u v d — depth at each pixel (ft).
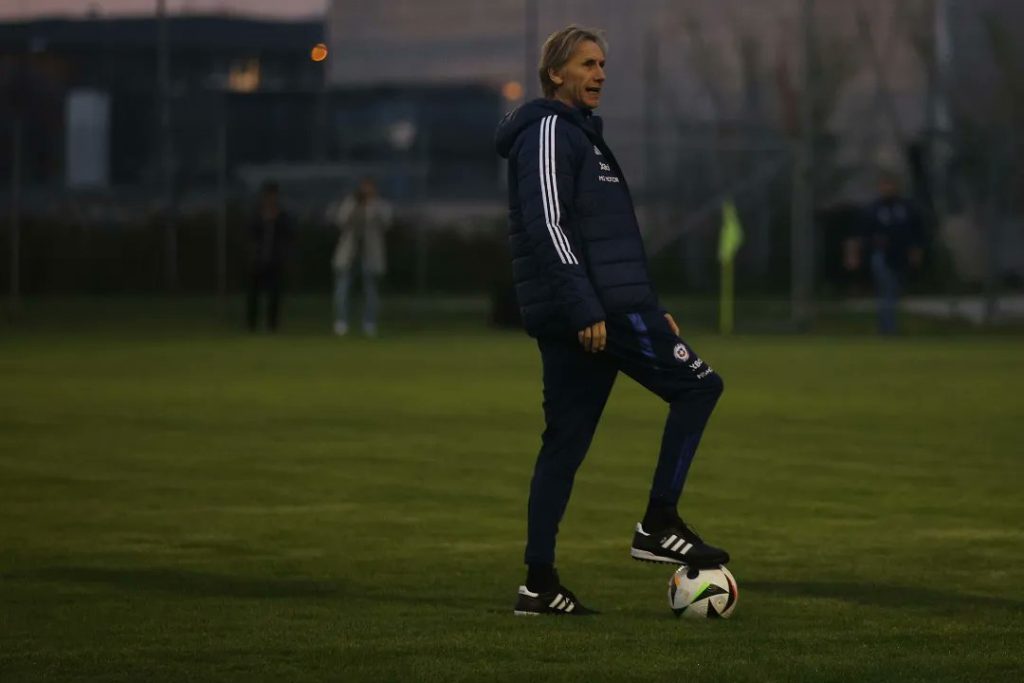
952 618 53.83
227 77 355.36
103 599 57.31
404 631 51.39
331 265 303.89
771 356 185.26
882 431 111.34
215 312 274.16
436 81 341.00
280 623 52.80
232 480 88.17
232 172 325.21
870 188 278.67
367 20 355.97
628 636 50.57
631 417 120.26
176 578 61.62
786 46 290.76
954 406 128.16
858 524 74.54
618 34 306.35
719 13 296.92
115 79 337.93
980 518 76.18
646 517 54.60
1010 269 263.70
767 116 290.15
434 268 301.02
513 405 128.16
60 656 47.60
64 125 322.14
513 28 340.59
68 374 156.97
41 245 293.02
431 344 205.16
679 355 54.03
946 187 264.93
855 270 275.59
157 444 103.50
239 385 145.79
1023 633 51.24
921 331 235.40
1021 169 261.44
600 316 52.31
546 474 55.01
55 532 72.18
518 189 53.16
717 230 281.54
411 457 97.55
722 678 44.52
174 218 289.33
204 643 49.44
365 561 65.46
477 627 52.13
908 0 277.23
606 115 306.96
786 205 279.69
